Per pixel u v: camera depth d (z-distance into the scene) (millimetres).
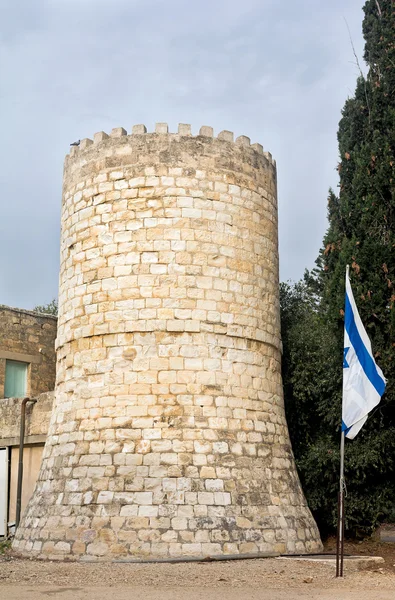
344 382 16031
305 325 25484
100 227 19625
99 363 18812
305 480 22781
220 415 18375
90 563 16297
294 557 17266
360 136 23797
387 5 24578
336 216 23500
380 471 21359
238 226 19938
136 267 18938
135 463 17547
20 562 16906
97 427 18297
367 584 13703
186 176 19484
